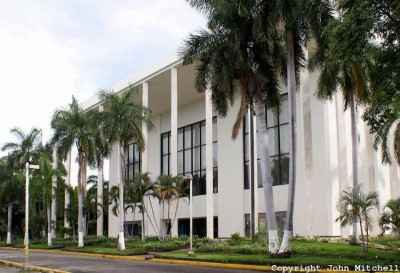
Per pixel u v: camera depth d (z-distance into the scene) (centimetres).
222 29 2233
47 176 4897
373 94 1727
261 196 3844
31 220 5806
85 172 4119
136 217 5534
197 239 3694
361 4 1335
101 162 4094
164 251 3281
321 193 3353
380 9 1356
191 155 5038
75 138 4047
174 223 4178
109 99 3534
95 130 3778
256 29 2067
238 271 1867
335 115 3438
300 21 2170
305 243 2895
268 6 2059
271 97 2378
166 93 4934
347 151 3422
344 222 2391
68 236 5872
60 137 4081
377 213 3309
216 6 2056
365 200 2347
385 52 1500
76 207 5219
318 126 3450
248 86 2288
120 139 3541
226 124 4338
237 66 2214
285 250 2109
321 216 3328
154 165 5572
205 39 2242
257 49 2264
